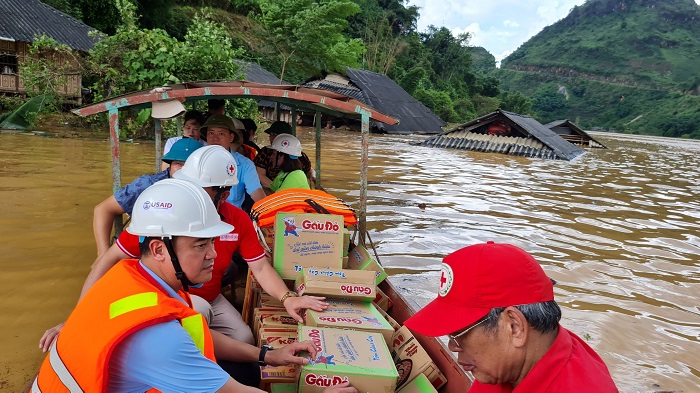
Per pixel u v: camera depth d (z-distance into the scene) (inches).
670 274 258.8
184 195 75.6
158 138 227.5
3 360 140.8
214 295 129.3
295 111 303.4
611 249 297.9
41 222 263.9
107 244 140.7
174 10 1202.0
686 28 7578.7
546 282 55.9
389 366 92.7
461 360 60.1
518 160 809.5
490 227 328.2
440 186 476.4
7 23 713.0
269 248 143.1
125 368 66.1
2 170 377.7
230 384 70.3
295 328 112.9
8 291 185.3
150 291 69.6
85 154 470.0
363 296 115.7
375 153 733.9
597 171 737.0
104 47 563.2
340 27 1234.0
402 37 2511.1
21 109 608.4
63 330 70.1
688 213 434.6
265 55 1234.0
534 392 53.7
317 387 89.7
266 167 243.0
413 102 1365.7
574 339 61.3
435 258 257.8
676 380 156.6
